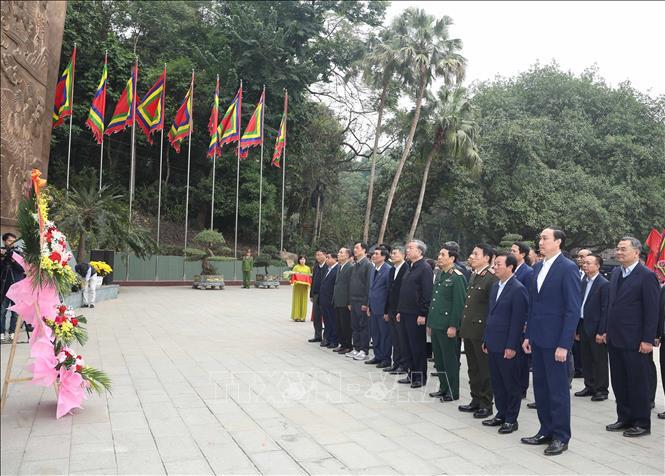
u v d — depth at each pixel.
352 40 33.66
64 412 4.97
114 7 30.75
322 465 4.00
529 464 4.16
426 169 28.36
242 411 5.34
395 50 26.25
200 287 23.73
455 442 4.64
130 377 6.70
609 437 4.93
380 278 7.82
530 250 6.92
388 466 4.02
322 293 9.44
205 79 30.42
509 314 5.02
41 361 4.84
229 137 24.86
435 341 6.32
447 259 6.05
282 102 30.97
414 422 5.18
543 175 29.81
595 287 6.52
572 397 6.64
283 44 30.28
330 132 36.50
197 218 32.62
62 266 5.05
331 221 37.78
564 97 32.94
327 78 34.53
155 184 31.70
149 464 3.93
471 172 28.06
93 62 27.08
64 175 28.53
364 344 8.38
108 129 22.30
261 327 11.72
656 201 28.89
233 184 32.28
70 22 26.00
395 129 35.06
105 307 14.76
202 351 8.60
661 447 4.64
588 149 31.27
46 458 4.00
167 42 33.25
